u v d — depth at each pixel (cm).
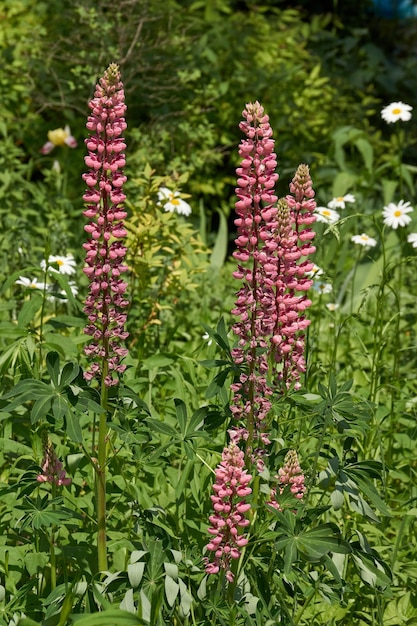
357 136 979
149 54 948
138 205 561
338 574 299
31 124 966
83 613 282
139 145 844
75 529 362
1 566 345
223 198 1060
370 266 763
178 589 300
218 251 782
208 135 878
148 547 309
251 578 315
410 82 1320
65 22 956
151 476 410
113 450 331
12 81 958
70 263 573
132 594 298
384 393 554
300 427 354
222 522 285
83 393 300
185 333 567
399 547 366
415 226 665
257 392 307
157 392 479
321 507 308
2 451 394
